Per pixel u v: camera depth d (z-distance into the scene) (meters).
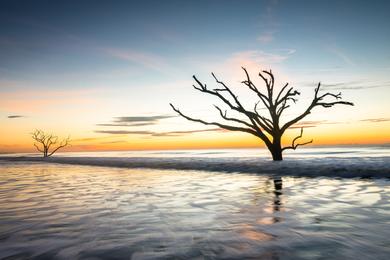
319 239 3.76
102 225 4.69
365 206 5.80
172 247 3.56
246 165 16.02
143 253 3.37
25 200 7.35
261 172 13.66
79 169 19.88
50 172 17.59
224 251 3.40
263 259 3.13
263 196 7.33
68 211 5.87
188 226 4.55
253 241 3.75
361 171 11.42
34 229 4.49
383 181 9.58
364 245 3.50
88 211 5.84
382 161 14.57
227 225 4.58
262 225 4.54
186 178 12.33
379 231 4.06
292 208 5.80
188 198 7.27
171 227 4.50
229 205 6.26
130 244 3.70
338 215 5.09
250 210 5.70
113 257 3.26
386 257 3.10
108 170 18.30
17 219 5.20
